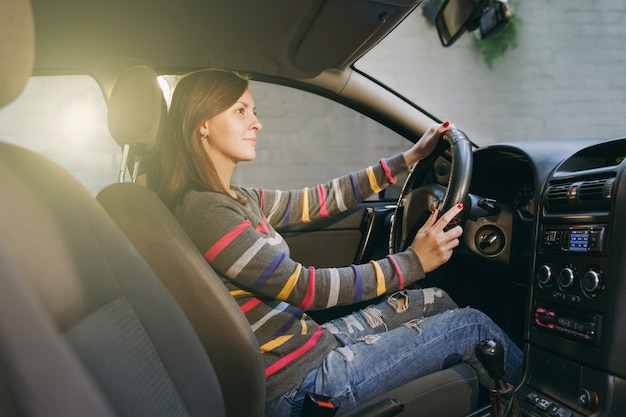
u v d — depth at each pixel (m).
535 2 4.36
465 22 1.43
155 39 1.50
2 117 2.23
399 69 3.56
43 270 0.58
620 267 1.13
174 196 1.23
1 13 0.57
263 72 1.77
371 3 1.33
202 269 0.99
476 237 1.56
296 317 1.28
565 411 1.22
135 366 0.68
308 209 1.61
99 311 0.65
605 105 4.43
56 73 1.60
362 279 1.21
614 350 1.14
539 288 1.33
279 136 3.56
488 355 1.18
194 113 1.23
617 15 4.62
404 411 1.21
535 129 4.35
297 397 1.21
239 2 1.36
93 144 2.31
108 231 0.72
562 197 1.29
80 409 0.46
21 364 0.41
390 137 2.08
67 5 1.30
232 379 1.01
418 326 1.33
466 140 1.46
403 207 1.62
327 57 1.68
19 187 0.61
